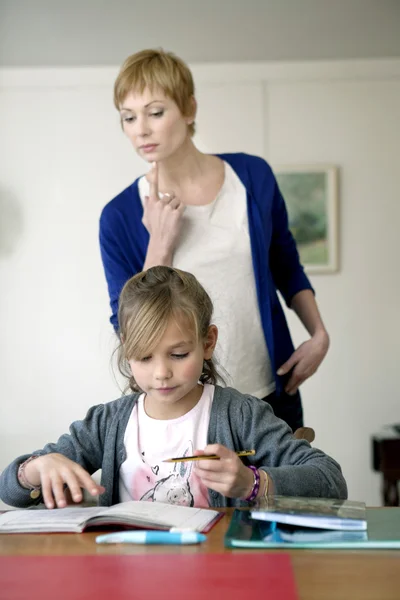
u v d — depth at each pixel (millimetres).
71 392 4508
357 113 4504
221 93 4516
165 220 2041
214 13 4543
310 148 4500
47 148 4547
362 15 4531
